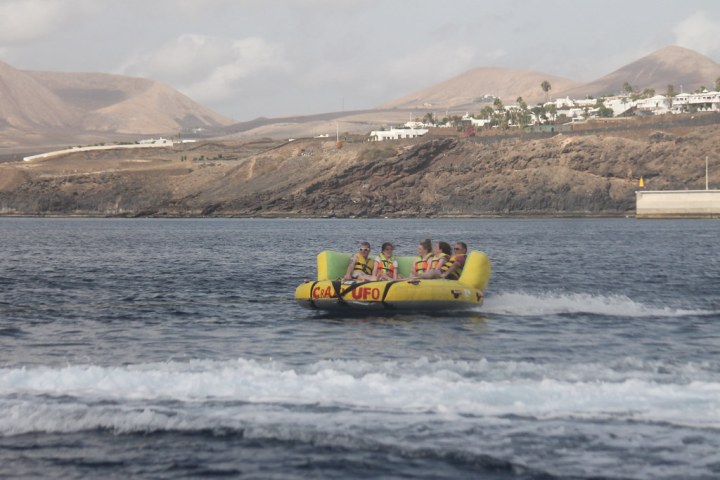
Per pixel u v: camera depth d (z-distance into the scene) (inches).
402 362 768.3
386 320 1102.4
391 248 1170.0
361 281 1135.0
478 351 874.1
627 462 500.4
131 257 2785.4
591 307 1236.5
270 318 1178.0
